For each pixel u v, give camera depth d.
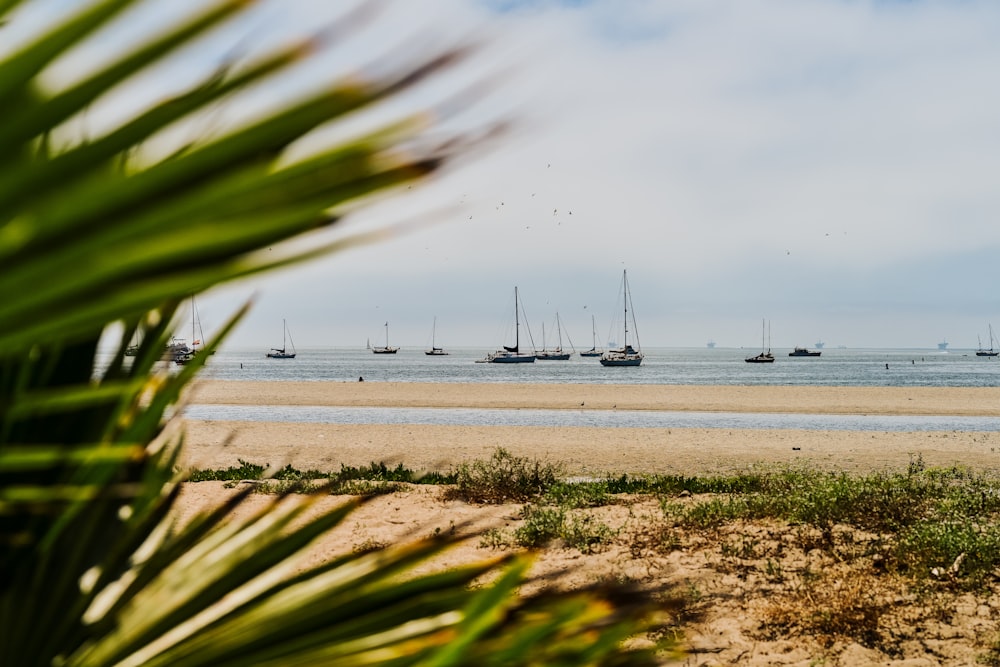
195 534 1.35
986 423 33.97
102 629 1.17
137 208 0.45
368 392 54.47
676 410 40.38
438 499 11.37
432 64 0.47
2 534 1.01
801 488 11.37
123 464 1.23
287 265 0.51
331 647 1.09
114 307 0.45
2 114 0.41
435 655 0.96
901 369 122.44
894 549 8.16
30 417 1.02
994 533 8.37
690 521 9.79
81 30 0.41
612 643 1.15
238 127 0.47
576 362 158.38
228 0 0.42
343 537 9.09
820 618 6.32
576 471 18.67
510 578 1.00
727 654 5.79
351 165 0.49
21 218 0.45
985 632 6.20
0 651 1.06
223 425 28.70
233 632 1.13
